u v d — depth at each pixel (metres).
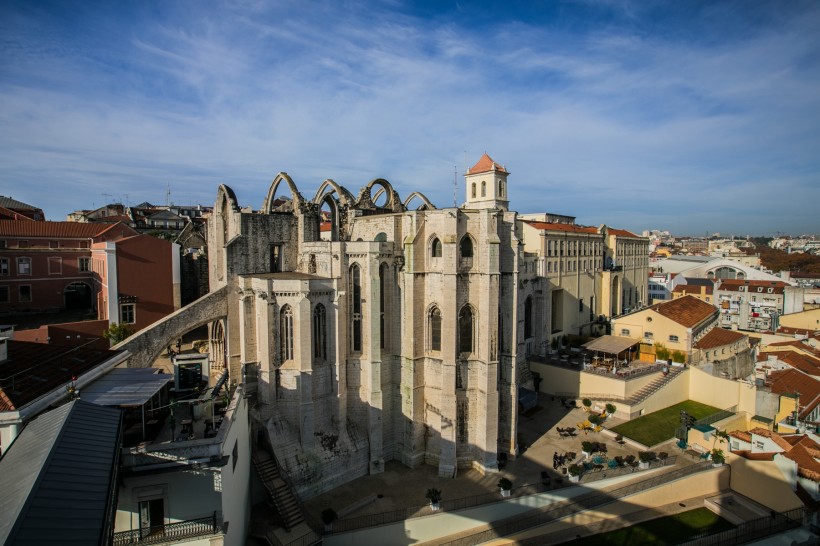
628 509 40.06
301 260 47.41
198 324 40.12
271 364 39.00
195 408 30.45
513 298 44.03
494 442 42.31
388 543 34.00
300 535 32.16
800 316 85.62
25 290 65.00
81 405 20.70
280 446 37.59
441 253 42.75
